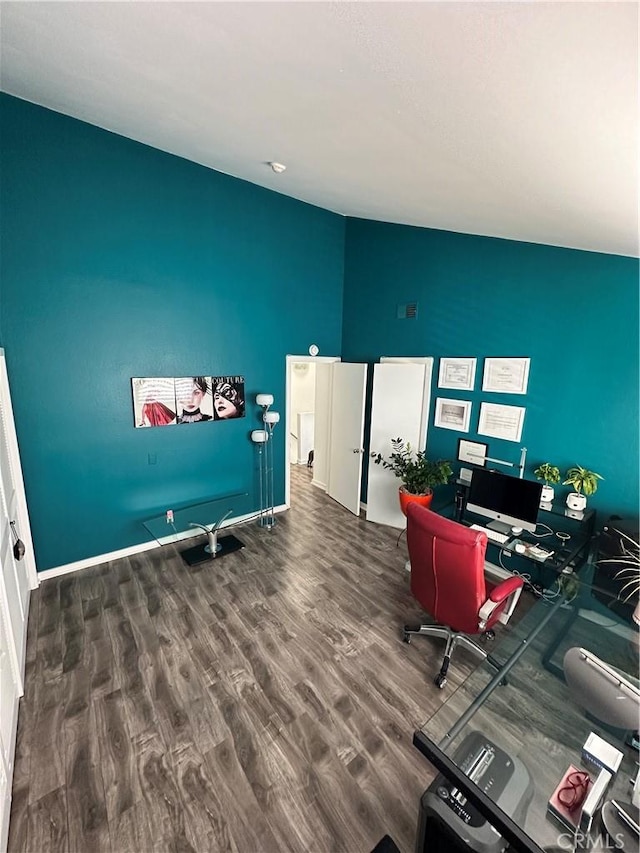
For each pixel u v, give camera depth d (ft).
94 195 10.08
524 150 4.32
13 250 9.20
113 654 8.09
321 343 16.05
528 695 5.91
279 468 15.72
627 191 4.31
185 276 12.01
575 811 3.98
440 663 8.06
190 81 6.22
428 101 4.16
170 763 5.98
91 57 6.23
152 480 12.36
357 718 6.77
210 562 11.83
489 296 11.14
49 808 5.38
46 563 10.73
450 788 4.44
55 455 10.47
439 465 12.09
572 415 9.64
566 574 8.43
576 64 2.59
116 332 10.98
